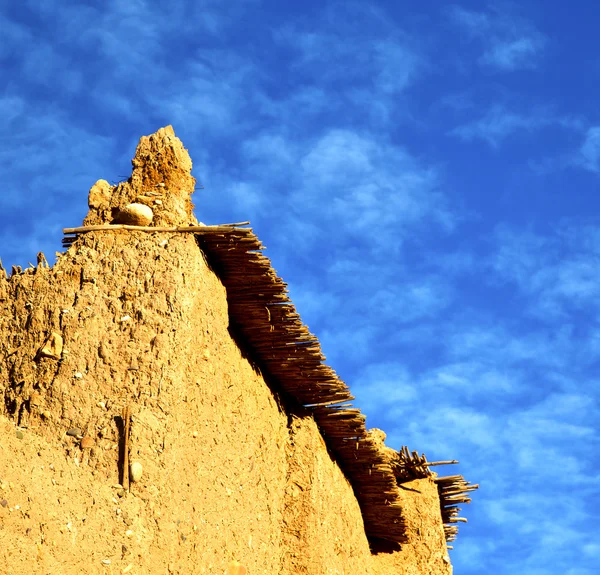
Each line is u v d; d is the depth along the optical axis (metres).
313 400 16.00
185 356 13.05
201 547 12.62
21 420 12.65
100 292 13.43
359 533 17.14
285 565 14.80
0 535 10.40
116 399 12.66
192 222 14.35
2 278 13.93
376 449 16.70
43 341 13.22
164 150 14.55
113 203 14.31
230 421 13.85
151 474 12.16
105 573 11.24
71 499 11.34
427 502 18.80
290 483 15.31
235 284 14.38
